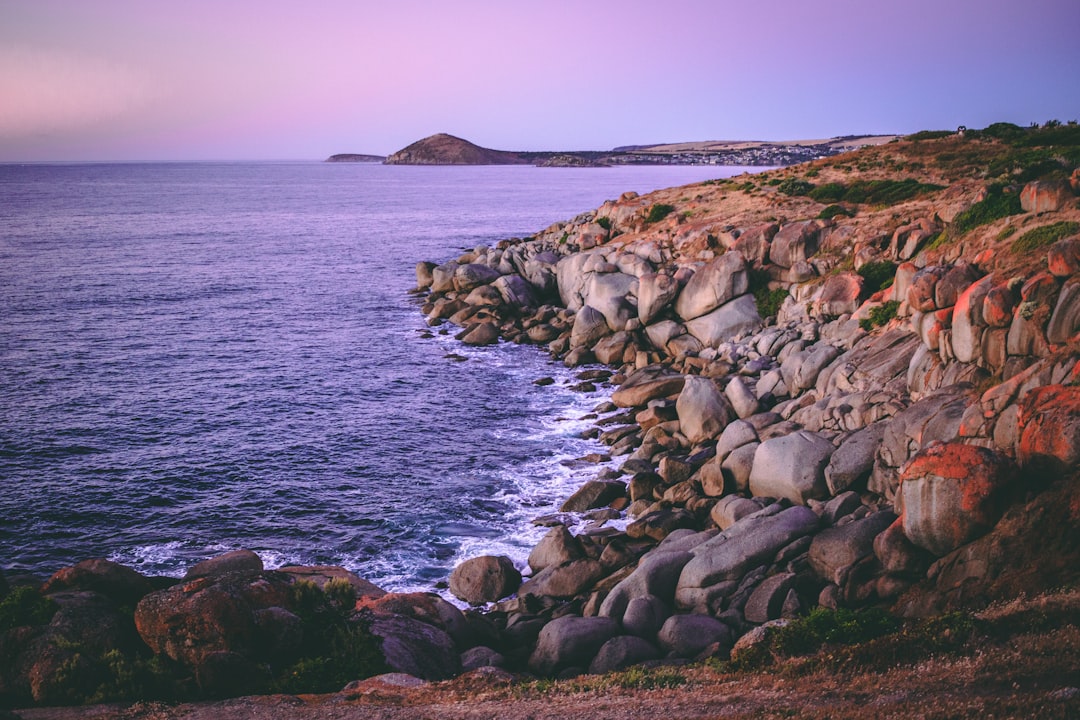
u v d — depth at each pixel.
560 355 65.69
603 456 44.28
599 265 70.31
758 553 27.77
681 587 27.66
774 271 59.16
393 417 51.84
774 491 33.31
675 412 46.22
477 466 44.09
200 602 22.08
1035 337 29.80
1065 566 20.67
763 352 51.84
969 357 32.97
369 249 132.38
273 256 123.12
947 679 15.79
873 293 50.44
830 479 31.94
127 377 58.97
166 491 40.78
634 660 24.02
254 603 23.80
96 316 78.12
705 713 16.31
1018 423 25.23
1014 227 40.38
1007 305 31.28
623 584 28.03
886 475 30.81
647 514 34.50
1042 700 13.41
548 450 46.31
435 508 39.16
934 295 36.81
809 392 41.84
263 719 18.28
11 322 74.38
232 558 27.66
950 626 18.56
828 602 25.42
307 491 41.03
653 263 69.62
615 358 61.66
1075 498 21.67
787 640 20.83
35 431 47.75
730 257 57.75
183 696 20.75
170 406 53.00
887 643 18.19
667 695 18.17
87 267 108.12
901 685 16.03
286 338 71.81
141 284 95.94
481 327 70.44
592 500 38.28
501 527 37.28
